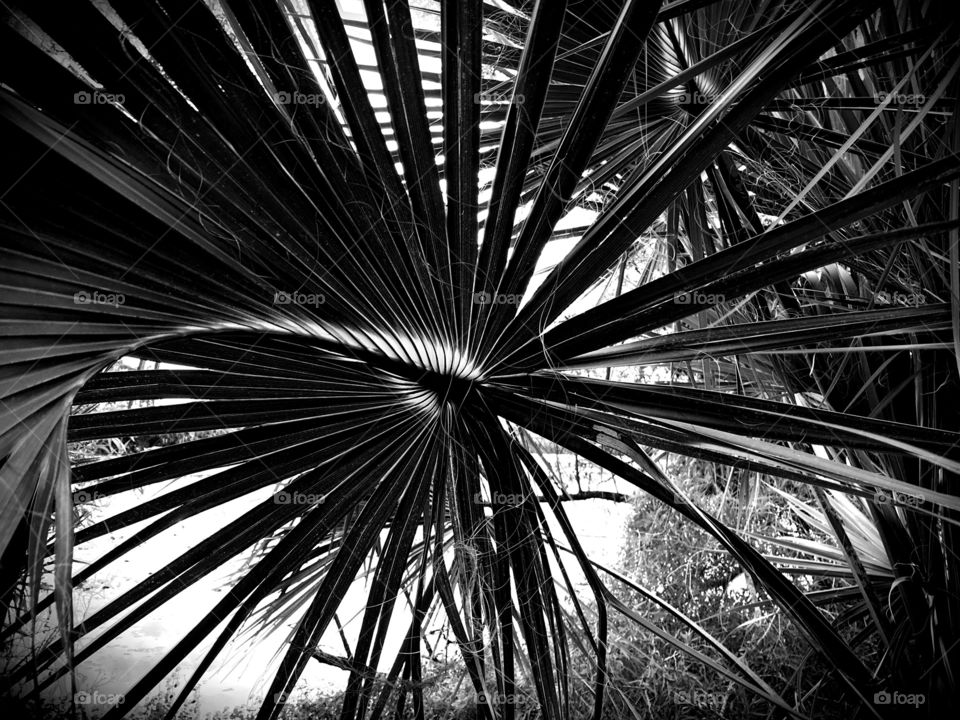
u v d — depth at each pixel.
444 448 0.90
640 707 1.45
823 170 0.80
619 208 0.74
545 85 0.66
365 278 0.69
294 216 0.62
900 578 1.07
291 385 0.79
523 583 0.92
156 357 0.76
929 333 1.03
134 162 0.55
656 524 1.81
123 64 0.52
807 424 0.80
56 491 0.54
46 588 1.32
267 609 1.10
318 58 0.80
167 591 0.83
